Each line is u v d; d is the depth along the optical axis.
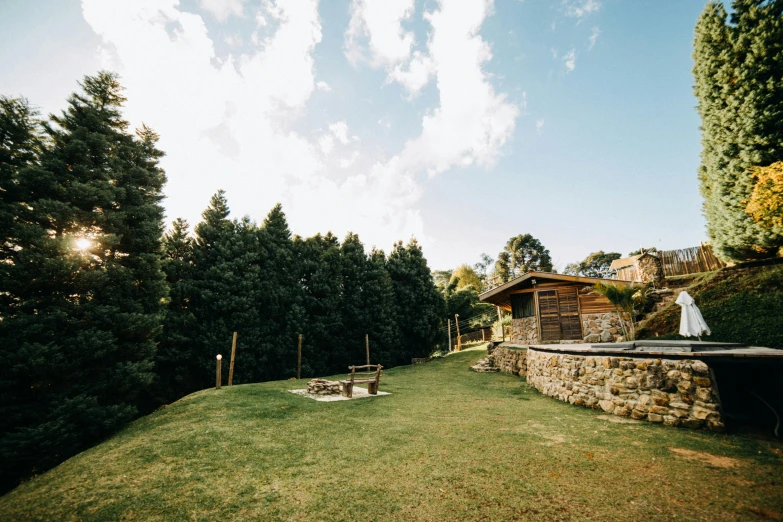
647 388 6.51
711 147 14.29
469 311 36.59
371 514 3.16
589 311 16.31
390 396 9.85
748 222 12.80
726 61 13.42
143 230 13.59
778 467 4.00
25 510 3.57
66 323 10.32
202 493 3.73
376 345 22.27
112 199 12.30
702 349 7.27
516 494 3.48
